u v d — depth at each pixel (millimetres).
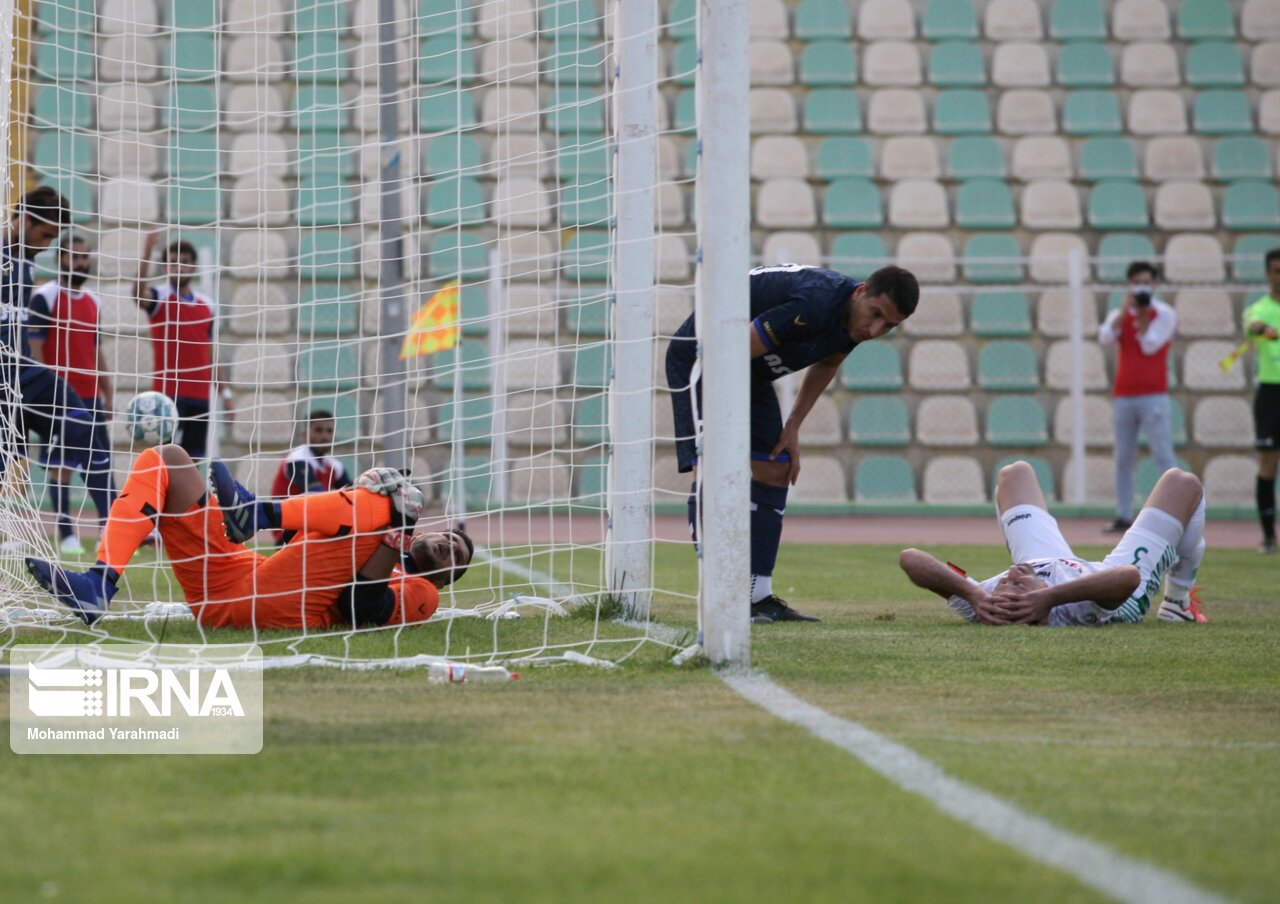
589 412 53906
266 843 8250
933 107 64125
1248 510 54188
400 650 16406
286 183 56156
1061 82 64750
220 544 17641
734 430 15375
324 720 12023
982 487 55188
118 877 7586
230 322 51469
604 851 8117
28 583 20062
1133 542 20688
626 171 20750
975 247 58844
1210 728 12125
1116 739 11586
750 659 15773
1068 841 8422
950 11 66250
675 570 32781
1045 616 20094
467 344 53906
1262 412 40031
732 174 15258
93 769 10164
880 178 61625
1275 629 19906
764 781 9867
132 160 57219
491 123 21906
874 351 56625
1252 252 59500
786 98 63562
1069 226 60438
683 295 54844
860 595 26250
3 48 19578
